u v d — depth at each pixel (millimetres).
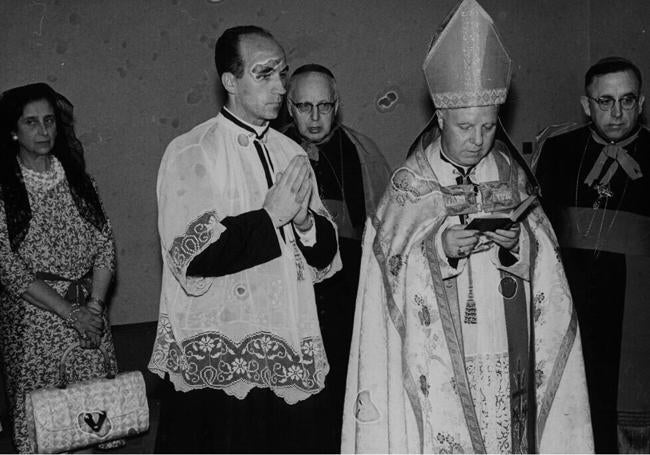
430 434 3125
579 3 6535
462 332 3123
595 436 4176
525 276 3160
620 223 4227
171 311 3088
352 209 4398
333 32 5719
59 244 3951
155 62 5266
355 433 3270
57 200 3965
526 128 6414
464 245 2996
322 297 4102
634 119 4164
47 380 3900
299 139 4441
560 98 6527
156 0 5246
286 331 3072
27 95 3881
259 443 3061
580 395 3232
